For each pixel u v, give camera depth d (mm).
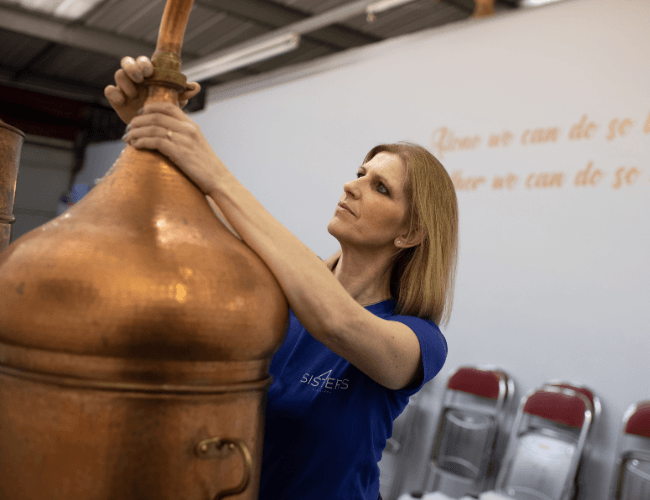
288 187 5371
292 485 854
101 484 471
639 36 3180
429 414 3863
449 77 4121
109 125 10672
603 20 3336
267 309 538
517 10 3766
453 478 3531
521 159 3627
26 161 10461
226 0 5988
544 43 3598
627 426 2885
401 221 915
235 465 537
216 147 6387
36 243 497
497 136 3770
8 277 485
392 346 740
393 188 910
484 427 3518
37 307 465
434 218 914
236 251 550
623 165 3174
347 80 4938
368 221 915
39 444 475
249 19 6344
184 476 495
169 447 486
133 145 575
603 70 3307
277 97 5648
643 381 2992
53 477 473
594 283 3229
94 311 458
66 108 10555
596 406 3070
